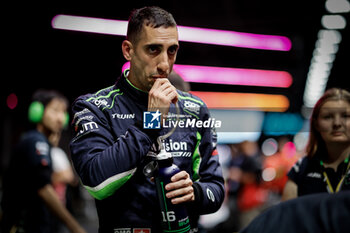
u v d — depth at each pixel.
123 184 1.90
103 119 1.97
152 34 1.87
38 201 3.49
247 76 16.41
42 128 3.84
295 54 17.84
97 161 1.79
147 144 1.82
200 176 2.12
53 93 3.90
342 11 16.06
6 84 11.62
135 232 1.88
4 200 3.52
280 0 15.02
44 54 10.81
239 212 5.67
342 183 2.87
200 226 3.22
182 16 13.64
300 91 18.14
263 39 16.44
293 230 1.04
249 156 5.92
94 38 9.88
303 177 3.07
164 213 1.80
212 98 15.09
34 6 10.56
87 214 9.45
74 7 10.52
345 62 18.17
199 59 14.88
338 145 2.91
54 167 4.79
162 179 1.79
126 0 9.79
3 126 12.43
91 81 9.25
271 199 6.22
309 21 16.52
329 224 1.00
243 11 15.02
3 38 11.05
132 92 1.99
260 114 6.21
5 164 11.87
